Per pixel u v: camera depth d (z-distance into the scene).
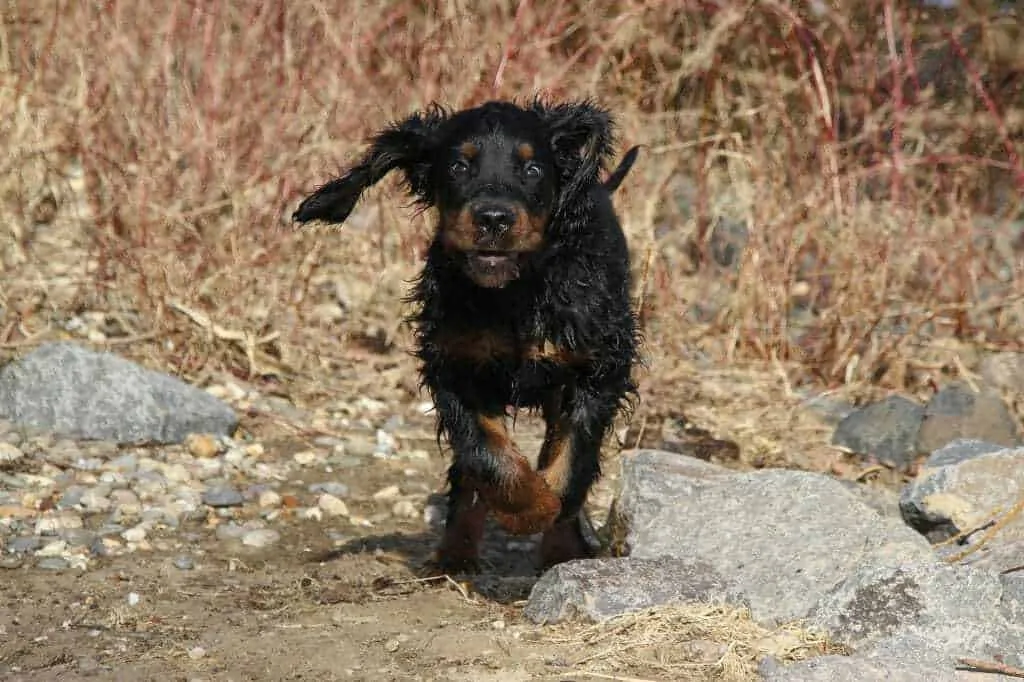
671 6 11.55
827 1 12.27
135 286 10.20
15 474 7.72
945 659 5.00
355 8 11.22
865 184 11.98
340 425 9.37
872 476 8.68
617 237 7.07
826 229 11.46
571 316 6.42
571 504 6.47
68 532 6.93
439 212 6.59
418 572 6.72
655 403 9.77
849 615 5.32
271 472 8.31
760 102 12.62
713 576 5.83
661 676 5.06
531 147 6.43
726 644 5.29
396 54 11.26
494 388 6.52
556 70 10.97
